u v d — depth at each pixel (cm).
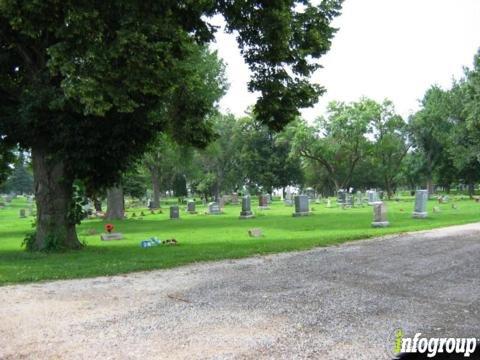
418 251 1351
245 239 1909
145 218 3841
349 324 667
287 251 1448
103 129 1510
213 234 2212
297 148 7488
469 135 6150
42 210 1600
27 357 573
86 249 1639
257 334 633
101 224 3131
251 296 846
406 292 857
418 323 667
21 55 1534
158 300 838
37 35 1362
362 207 4778
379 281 955
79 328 680
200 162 8731
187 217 3834
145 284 988
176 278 1048
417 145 7788
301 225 2591
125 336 639
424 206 2820
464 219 2606
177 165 5094
